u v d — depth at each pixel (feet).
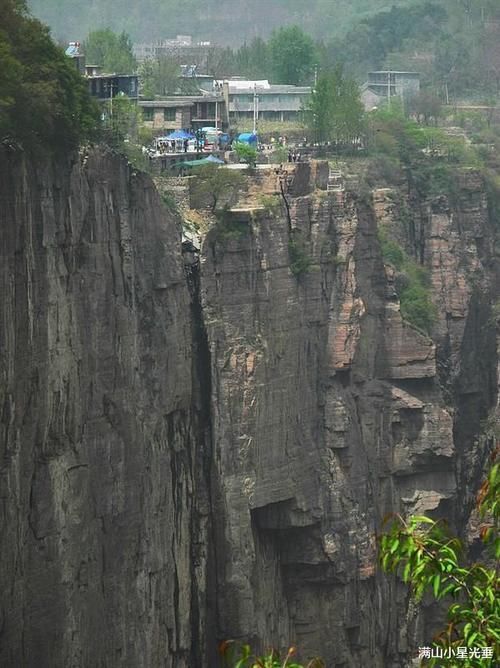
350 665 508.53
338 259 519.19
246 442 479.82
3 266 366.84
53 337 388.57
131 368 428.15
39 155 385.29
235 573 471.62
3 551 369.09
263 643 480.23
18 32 401.49
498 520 229.45
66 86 413.59
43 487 385.09
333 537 502.38
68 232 398.62
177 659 451.53
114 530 416.87
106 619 412.77
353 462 513.86
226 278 479.82
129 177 433.89
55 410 389.80
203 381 475.72
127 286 428.56
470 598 218.18
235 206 495.00
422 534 223.30
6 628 371.97
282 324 495.82
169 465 449.48
